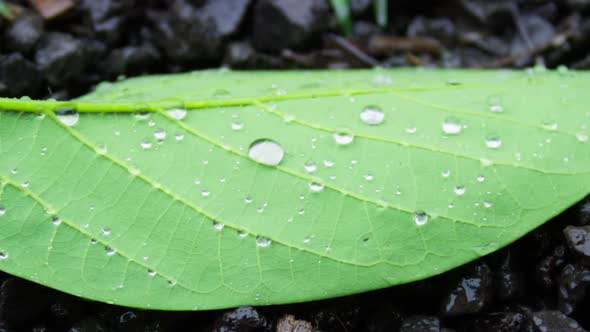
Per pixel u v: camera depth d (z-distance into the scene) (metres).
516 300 0.18
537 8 0.24
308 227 0.17
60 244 0.17
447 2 0.25
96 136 0.17
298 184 0.17
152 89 0.19
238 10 0.24
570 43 0.23
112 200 0.17
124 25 0.23
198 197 0.17
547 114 0.18
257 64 0.23
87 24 0.23
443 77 0.19
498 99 0.18
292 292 0.17
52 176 0.17
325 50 0.24
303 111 0.18
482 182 0.17
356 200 0.17
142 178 0.17
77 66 0.22
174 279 0.17
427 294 0.18
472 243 0.17
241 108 0.18
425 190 0.17
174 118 0.17
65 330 0.18
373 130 0.17
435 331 0.17
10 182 0.17
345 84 0.18
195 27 0.23
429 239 0.17
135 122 0.17
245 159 0.17
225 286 0.17
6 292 0.17
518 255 0.18
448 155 0.17
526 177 0.17
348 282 0.17
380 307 0.17
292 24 0.23
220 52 0.23
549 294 0.18
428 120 0.17
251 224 0.17
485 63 0.24
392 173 0.17
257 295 0.17
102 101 0.17
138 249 0.17
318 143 0.17
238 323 0.17
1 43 0.22
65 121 0.17
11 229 0.17
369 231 0.17
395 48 0.24
